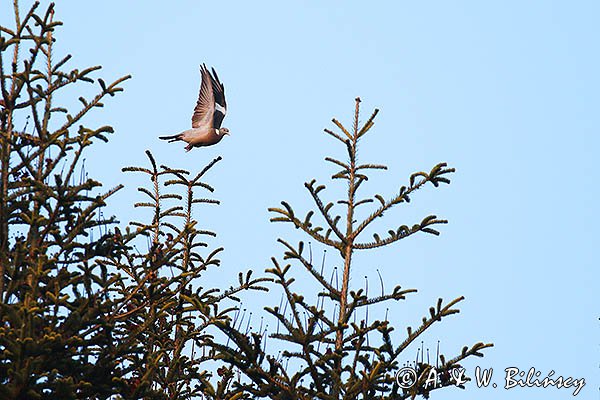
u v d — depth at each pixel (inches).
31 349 917.8
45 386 941.2
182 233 1144.8
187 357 1106.1
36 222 1013.8
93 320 989.2
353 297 1008.9
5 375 955.3
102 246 1058.7
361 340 986.7
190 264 1157.7
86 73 1088.2
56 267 1013.8
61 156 1048.2
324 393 993.5
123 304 1049.5
